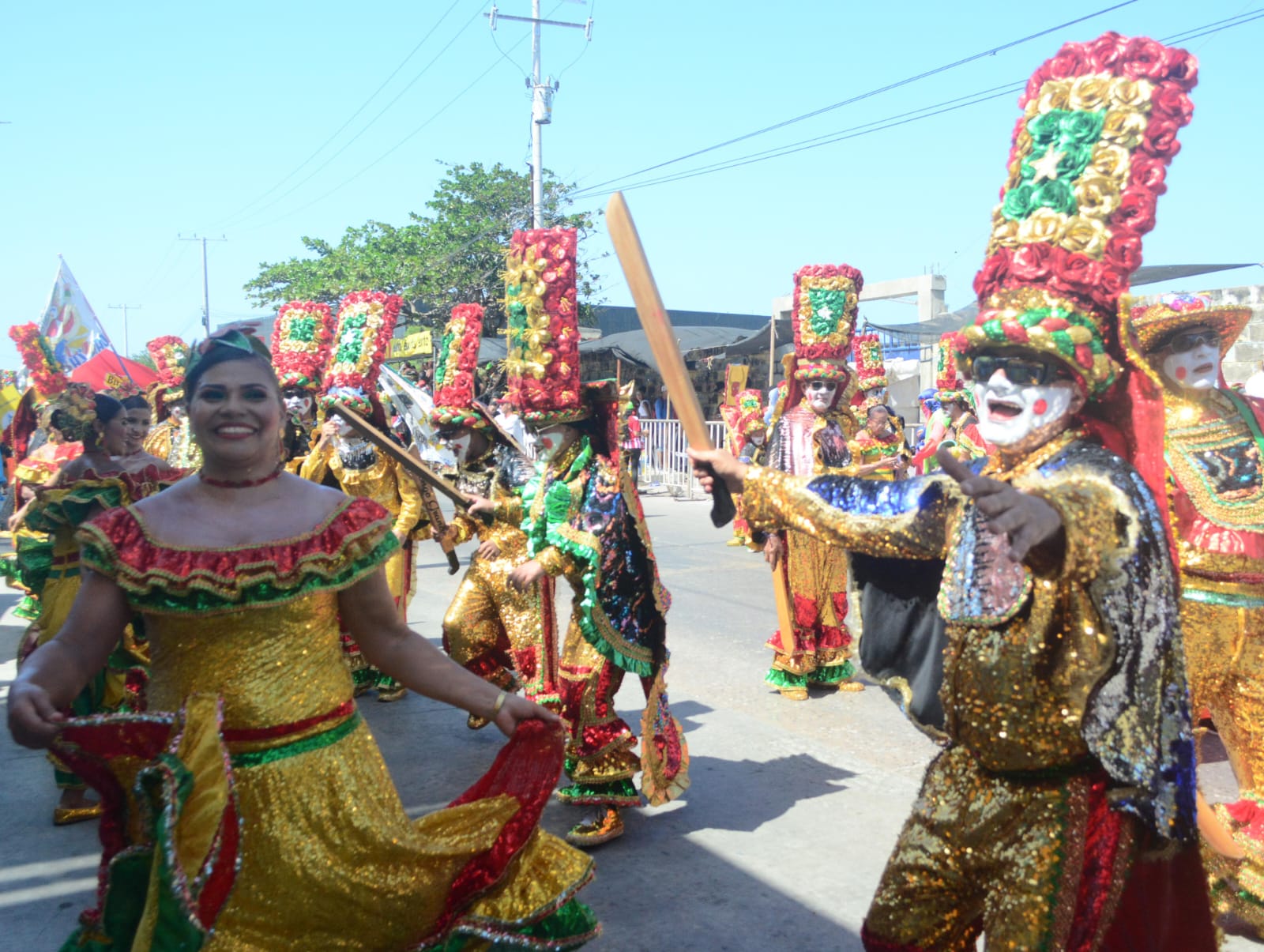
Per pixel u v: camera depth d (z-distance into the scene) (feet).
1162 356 11.50
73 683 7.58
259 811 7.68
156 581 7.45
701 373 83.76
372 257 92.89
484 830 8.82
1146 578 6.53
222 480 8.04
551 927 9.09
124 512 7.84
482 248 90.99
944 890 7.63
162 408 26.58
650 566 14.01
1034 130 7.54
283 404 8.30
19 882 12.75
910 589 8.21
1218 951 7.69
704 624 27.22
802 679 20.71
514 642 16.39
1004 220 7.59
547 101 82.99
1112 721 6.61
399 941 8.40
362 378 20.94
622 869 12.93
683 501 60.75
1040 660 6.89
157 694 7.83
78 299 32.45
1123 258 7.14
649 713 14.08
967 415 30.99
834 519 7.97
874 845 13.56
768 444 22.07
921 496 7.73
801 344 21.34
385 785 8.42
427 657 8.93
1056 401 7.28
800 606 20.79
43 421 18.39
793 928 11.39
